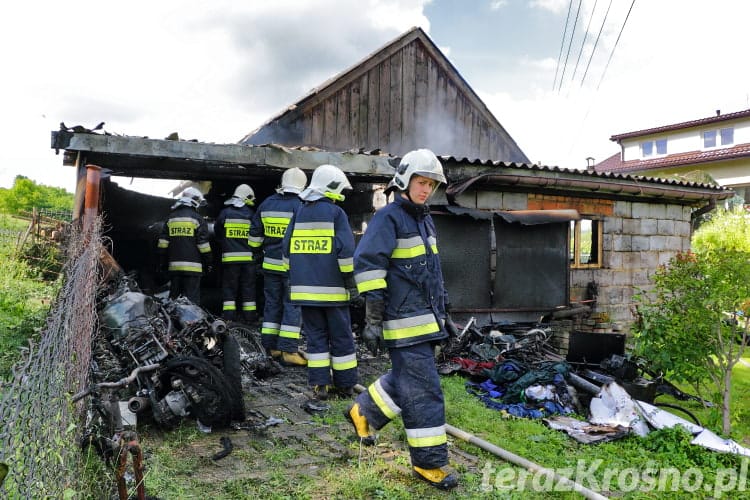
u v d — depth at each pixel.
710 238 16.22
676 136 28.78
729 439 4.86
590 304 9.48
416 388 3.29
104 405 3.11
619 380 5.59
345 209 10.62
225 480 3.23
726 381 5.50
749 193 24.58
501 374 5.83
